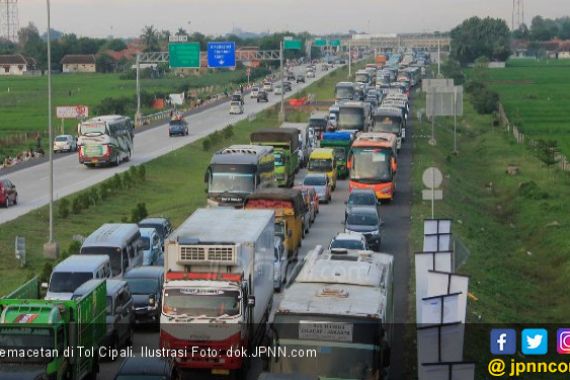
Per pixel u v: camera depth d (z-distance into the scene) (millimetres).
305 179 81938
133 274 46000
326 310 29781
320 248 37531
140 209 71062
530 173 104688
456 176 100500
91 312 36188
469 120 169125
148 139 133875
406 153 114188
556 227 73250
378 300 30859
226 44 144500
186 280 36344
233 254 36500
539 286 60125
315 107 172000
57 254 60438
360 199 70250
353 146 79875
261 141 88438
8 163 108250
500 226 79500
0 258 59781
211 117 167750
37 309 33406
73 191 87500
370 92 177250
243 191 68500
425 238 38688
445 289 28062
